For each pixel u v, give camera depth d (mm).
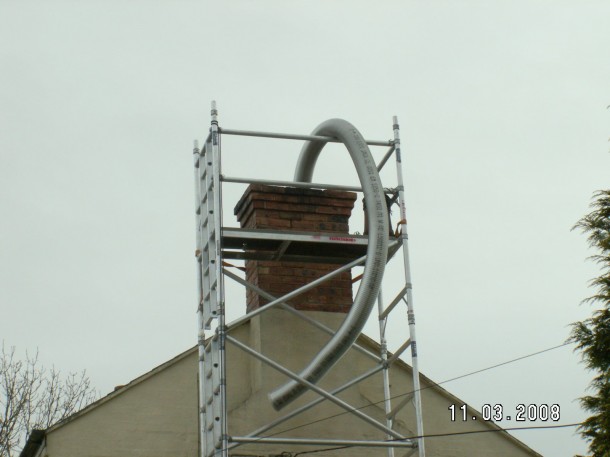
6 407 26781
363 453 13492
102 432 13188
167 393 13516
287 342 13523
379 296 13781
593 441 14266
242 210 14055
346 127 12805
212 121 12555
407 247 12742
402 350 12727
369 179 12383
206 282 12648
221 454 11547
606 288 15055
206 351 12570
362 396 13773
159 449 13242
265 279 13547
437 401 14266
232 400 13508
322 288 13773
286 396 12133
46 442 13000
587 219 15531
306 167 13719
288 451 13297
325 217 13797
